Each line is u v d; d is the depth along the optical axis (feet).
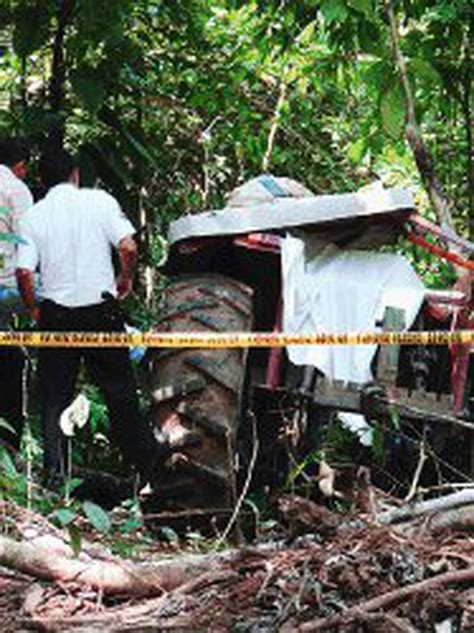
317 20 34.04
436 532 15.94
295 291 22.56
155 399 22.62
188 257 24.56
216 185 39.52
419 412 22.15
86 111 33.42
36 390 30.04
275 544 16.39
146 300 35.94
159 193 37.73
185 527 22.26
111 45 34.06
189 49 37.81
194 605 15.06
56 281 25.11
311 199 23.21
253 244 22.94
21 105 35.94
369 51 30.53
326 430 23.61
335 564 14.90
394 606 14.14
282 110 39.42
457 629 13.98
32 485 20.65
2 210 22.70
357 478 19.12
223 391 22.48
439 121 37.88
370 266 23.31
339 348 22.58
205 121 39.17
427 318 23.71
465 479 22.35
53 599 15.60
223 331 22.84
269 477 23.77
